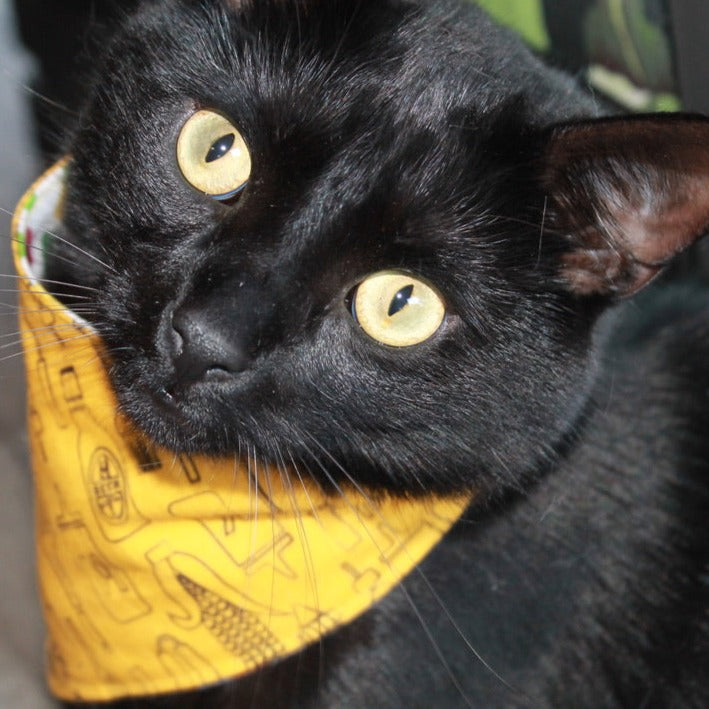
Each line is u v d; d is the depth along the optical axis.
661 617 0.51
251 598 0.47
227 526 0.47
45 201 0.48
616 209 0.44
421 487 0.46
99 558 0.48
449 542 0.49
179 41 0.45
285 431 0.44
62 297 0.48
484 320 0.44
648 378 0.52
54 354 0.47
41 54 0.60
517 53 0.46
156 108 0.44
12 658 0.56
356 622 0.49
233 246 0.42
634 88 0.54
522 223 0.44
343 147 0.43
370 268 0.43
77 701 0.52
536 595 0.50
